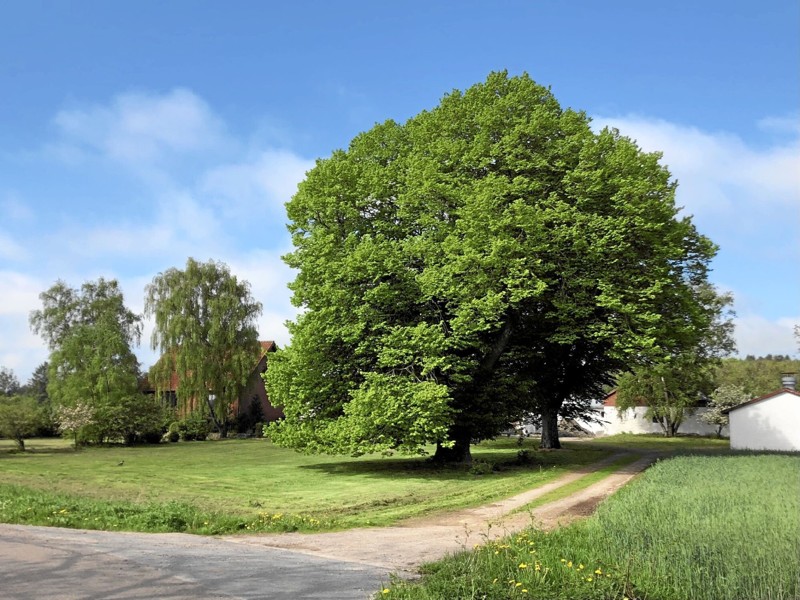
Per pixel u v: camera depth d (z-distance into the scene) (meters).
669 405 72.25
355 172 33.66
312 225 34.03
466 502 19.92
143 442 60.00
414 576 9.91
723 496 16.27
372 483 26.67
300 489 24.78
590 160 31.06
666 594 8.37
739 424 54.28
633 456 39.50
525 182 30.06
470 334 29.58
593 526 12.11
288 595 8.68
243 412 72.31
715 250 36.88
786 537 10.61
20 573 9.66
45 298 66.00
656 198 32.84
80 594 8.48
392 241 32.09
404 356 29.50
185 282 66.50
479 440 34.62
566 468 31.38
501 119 32.47
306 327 30.83
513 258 28.94
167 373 65.75
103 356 59.16
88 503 18.00
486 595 8.47
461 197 30.27
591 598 8.32
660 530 11.08
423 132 34.25
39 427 59.72
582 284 30.16
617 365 39.66
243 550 12.06
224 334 66.56
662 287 30.97
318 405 32.34
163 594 8.59
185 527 14.72
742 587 8.38
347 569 10.43
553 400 44.75
